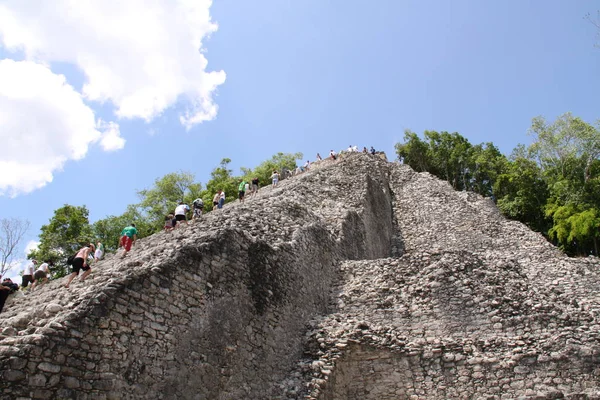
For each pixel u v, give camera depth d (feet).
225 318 34.32
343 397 39.86
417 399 38.99
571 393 36.29
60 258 93.61
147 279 28.91
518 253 77.36
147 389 26.94
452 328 43.04
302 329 43.34
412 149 164.96
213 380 31.73
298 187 77.61
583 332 40.32
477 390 38.24
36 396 21.43
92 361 24.34
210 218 54.80
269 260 41.37
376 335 42.24
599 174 126.93
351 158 113.50
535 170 138.62
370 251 72.84
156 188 138.10
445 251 48.70
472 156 159.84
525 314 42.52
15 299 37.19
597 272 61.05
